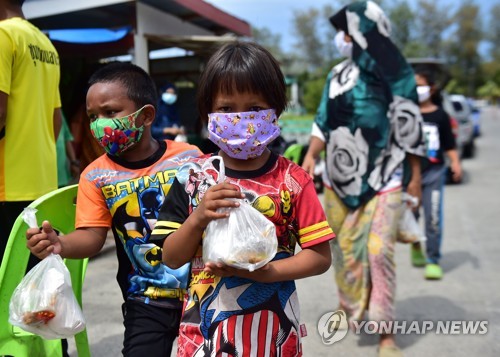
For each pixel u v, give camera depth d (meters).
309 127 10.36
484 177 11.29
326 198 3.41
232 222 1.41
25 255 2.07
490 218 7.12
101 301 4.18
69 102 5.93
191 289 1.68
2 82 2.49
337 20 3.34
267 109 1.59
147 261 1.96
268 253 1.40
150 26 6.55
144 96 2.01
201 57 7.68
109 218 2.02
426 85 4.83
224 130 1.56
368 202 3.24
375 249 3.19
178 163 2.05
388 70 3.26
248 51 1.58
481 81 80.56
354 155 3.25
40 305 1.69
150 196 1.99
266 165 1.64
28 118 2.65
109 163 2.04
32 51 2.67
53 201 2.11
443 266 5.07
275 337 1.59
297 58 50.19
